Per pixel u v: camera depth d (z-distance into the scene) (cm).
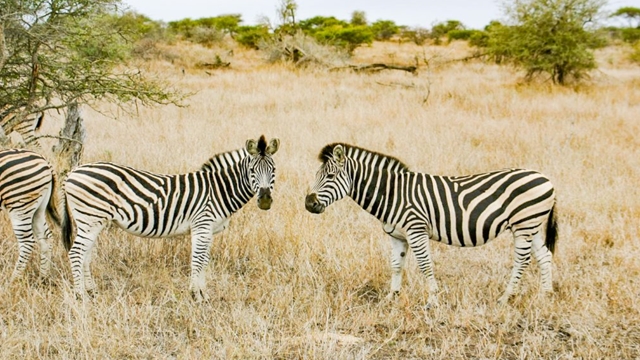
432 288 589
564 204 850
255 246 718
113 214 576
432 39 4303
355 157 603
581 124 1353
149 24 3023
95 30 897
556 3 2081
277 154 1062
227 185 608
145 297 594
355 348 507
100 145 1117
